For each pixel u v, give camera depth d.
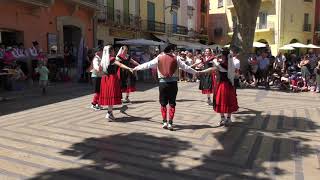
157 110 10.10
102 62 8.58
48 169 5.46
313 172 5.46
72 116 9.17
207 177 5.22
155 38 36.78
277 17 40.94
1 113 9.57
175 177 5.20
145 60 22.44
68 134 7.38
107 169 5.49
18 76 14.73
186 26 42.72
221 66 8.15
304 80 16.62
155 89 16.14
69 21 23.06
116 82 8.62
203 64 11.23
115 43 29.17
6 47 16.44
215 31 47.25
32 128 7.86
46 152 6.23
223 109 8.16
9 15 18.11
